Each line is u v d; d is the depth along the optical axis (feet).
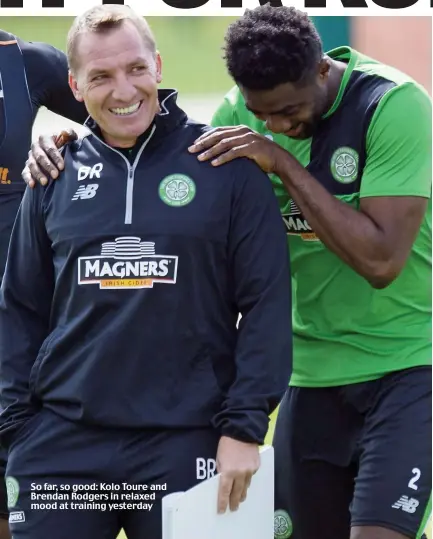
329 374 41.47
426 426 39.14
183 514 33.22
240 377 35.63
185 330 35.91
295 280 42.09
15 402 38.37
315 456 42.75
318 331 41.81
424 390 39.83
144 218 35.96
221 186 36.14
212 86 173.99
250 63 36.60
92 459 36.45
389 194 38.60
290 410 43.32
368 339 40.88
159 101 37.65
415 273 40.98
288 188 38.17
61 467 36.78
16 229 39.06
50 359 37.29
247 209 36.17
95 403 36.11
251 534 36.68
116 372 36.04
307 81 37.09
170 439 36.09
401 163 38.78
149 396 36.01
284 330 35.96
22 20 177.88
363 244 37.83
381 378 40.65
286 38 36.60
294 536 44.16
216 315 36.42
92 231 36.29
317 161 40.32
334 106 39.75
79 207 36.76
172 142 36.96
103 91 35.94
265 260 36.01
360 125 39.40
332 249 38.50
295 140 40.93
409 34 139.23
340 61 41.52
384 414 39.88
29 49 49.11
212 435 36.29
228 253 36.37
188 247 35.70
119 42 35.76
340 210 37.96
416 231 39.09
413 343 40.65
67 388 36.78
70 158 37.96
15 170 48.44
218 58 186.91
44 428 37.52
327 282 41.11
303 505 43.52
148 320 35.83
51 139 39.24
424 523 38.58
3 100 48.03
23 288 38.86
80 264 36.47
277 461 44.11
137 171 36.58
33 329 38.96
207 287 36.11
